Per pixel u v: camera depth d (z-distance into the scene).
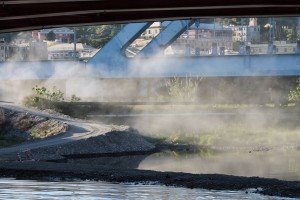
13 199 51.69
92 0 53.81
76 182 63.38
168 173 66.06
